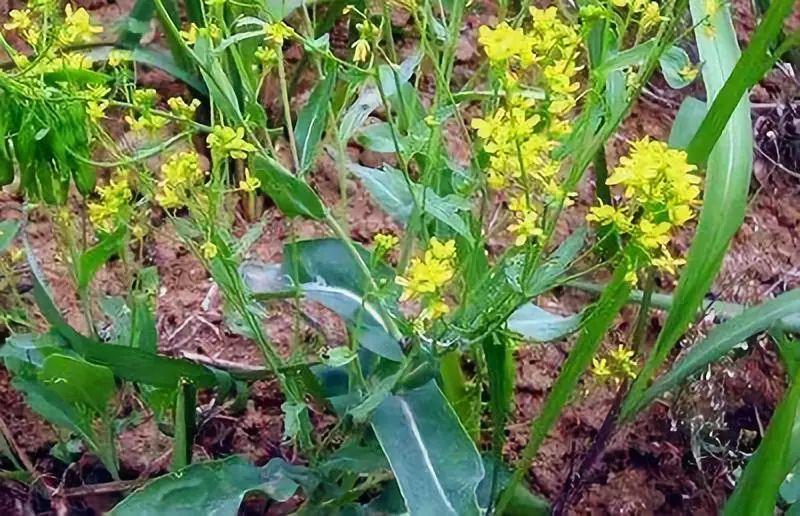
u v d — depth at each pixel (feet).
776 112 2.77
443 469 1.47
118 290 2.23
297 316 1.74
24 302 2.15
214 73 1.51
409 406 1.53
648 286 1.90
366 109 1.64
